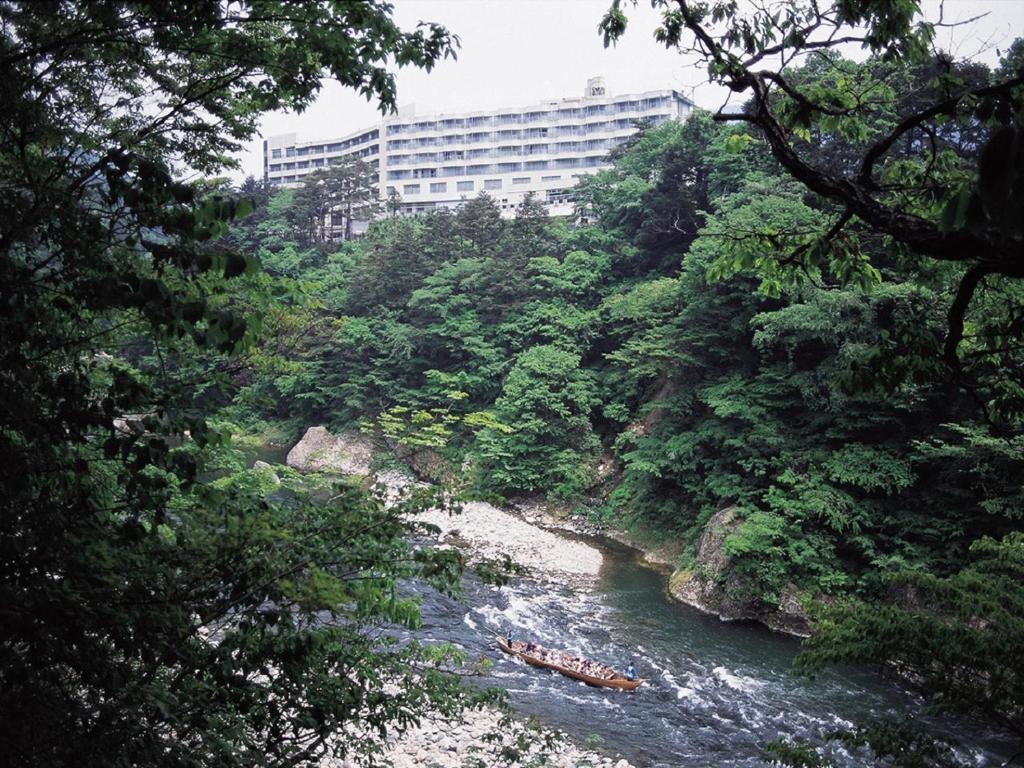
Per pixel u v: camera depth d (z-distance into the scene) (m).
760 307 27.14
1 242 4.09
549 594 24.44
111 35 4.99
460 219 51.66
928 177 5.52
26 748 3.82
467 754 12.52
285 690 5.60
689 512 29.33
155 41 5.52
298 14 5.36
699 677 18.36
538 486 34.91
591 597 24.50
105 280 3.85
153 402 4.49
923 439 22.25
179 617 4.30
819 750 14.61
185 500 6.50
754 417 25.78
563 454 34.25
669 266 38.81
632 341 32.59
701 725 15.72
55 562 4.15
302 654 4.90
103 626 4.03
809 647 7.53
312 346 44.28
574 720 15.52
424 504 6.04
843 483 23.53
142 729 4.18
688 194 37.06
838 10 5.33
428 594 22.88
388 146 92.44
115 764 3.92
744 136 6.71
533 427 34.22
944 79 5.08
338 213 74.00
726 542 22.50
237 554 4.83
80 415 4.05
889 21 5.19
